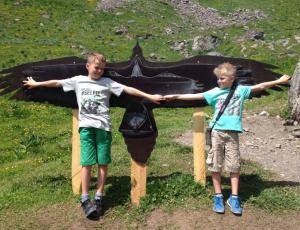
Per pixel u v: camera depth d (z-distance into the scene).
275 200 2.46
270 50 10.74
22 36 12.09
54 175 3.04
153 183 2.59
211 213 2.35
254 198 2.46
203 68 2.52
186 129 4.46
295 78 4.86
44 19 13.66
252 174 2.93
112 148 3.76
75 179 2.63
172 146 3.68
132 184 2.47
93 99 2.36
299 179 2.91
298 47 10.76
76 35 12.62
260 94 2.52
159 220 2.34
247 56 10.59
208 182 2.67
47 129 5.62
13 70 2.62
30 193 2.71
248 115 5.14
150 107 2.51
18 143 4.96
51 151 4.43
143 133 2.45
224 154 2.38
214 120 2.37
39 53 10.60
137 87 2.53
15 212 2.49
